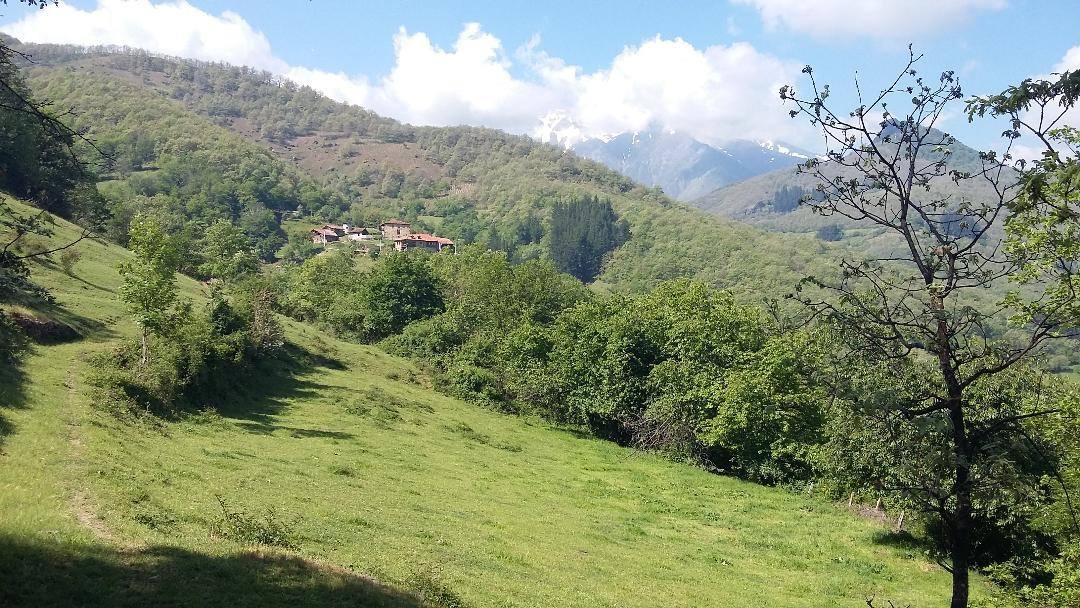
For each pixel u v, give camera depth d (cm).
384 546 2342
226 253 11956
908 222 1162
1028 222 1373
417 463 4234
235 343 5381
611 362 6731
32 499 1919
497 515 3297
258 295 6638
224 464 3122
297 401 5509
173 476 2641
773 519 4272
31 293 1438
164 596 1482
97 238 8550
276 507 2527
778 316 1259
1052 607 1891
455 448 5056
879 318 1184
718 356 6025
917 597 2905
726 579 2880
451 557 2391
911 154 1144
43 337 4369
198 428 3888
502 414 7412
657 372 6347
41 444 2502
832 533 3966
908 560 3500
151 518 2020
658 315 6969
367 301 10150
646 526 3725
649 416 6288
